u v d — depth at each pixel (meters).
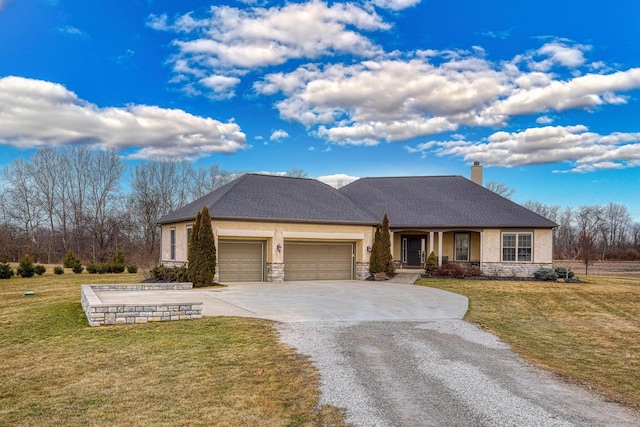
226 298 15.27
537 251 25.03
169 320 11.34
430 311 13.47
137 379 6.77
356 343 9.13
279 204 22.75
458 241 27.31
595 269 39.03
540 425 5.21
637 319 13.49
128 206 49.91
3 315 12.56
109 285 16.52
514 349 9.20
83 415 5.47
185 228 22.38
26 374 7.12
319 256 23.17
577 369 8.01
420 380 6.79
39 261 44.72
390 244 24.41
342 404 5.77
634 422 5.41
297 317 12.01
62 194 49.38
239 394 6.11
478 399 6.03
